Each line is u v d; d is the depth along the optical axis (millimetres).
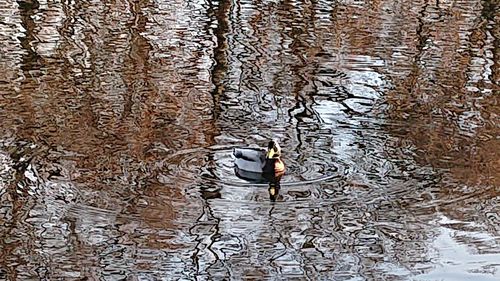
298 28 22984
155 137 15125
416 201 12766
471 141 15211
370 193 13016
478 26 23594
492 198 12836
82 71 18891
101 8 24797
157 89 17828
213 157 14312
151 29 22562
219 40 21672
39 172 13570
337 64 19812
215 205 12555
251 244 11555
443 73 19312
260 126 15812
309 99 17391
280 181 13398
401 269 10906
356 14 24734
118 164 13938
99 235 11703
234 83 18359
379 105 17125
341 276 10781
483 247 11453
